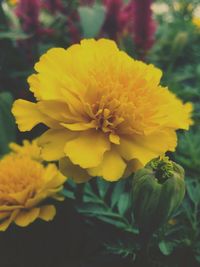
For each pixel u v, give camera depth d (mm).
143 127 118
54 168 154
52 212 143
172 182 115
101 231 145
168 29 323
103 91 122
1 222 147
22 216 144
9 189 148
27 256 148
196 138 186
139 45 255
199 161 173
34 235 148
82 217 150
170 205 118
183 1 376
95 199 153
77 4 291
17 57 287
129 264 141
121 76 126
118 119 119
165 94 126
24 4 267
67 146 113
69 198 154
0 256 147
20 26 298
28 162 155
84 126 117
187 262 143
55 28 286
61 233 149
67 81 120
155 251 141
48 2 287
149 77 130
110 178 113
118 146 119
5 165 154
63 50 127
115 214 147
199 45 312
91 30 252
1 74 281
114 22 258
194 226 146
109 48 133
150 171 117
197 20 351
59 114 118
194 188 155
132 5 257
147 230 123
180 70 281
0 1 291
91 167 114
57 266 146
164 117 120
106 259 141
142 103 121
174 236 145
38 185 149
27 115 120
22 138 241
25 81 264
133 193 119
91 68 126
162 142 119
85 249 147
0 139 240
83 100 120
